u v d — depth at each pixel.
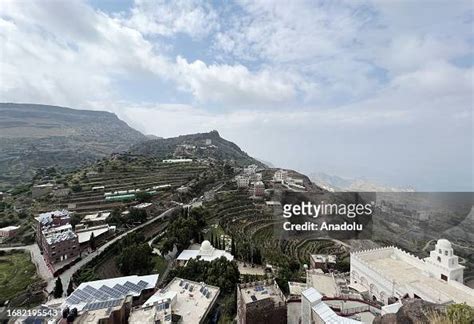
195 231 114.88
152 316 47.00
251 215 155.88
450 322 30.89
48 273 94.06
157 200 170.38
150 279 71.19
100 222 137.25
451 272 50.44
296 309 50.00
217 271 71.88
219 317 55.75
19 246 122.12
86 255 105.75
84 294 63.12
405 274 54.66
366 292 56.41
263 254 105.12
